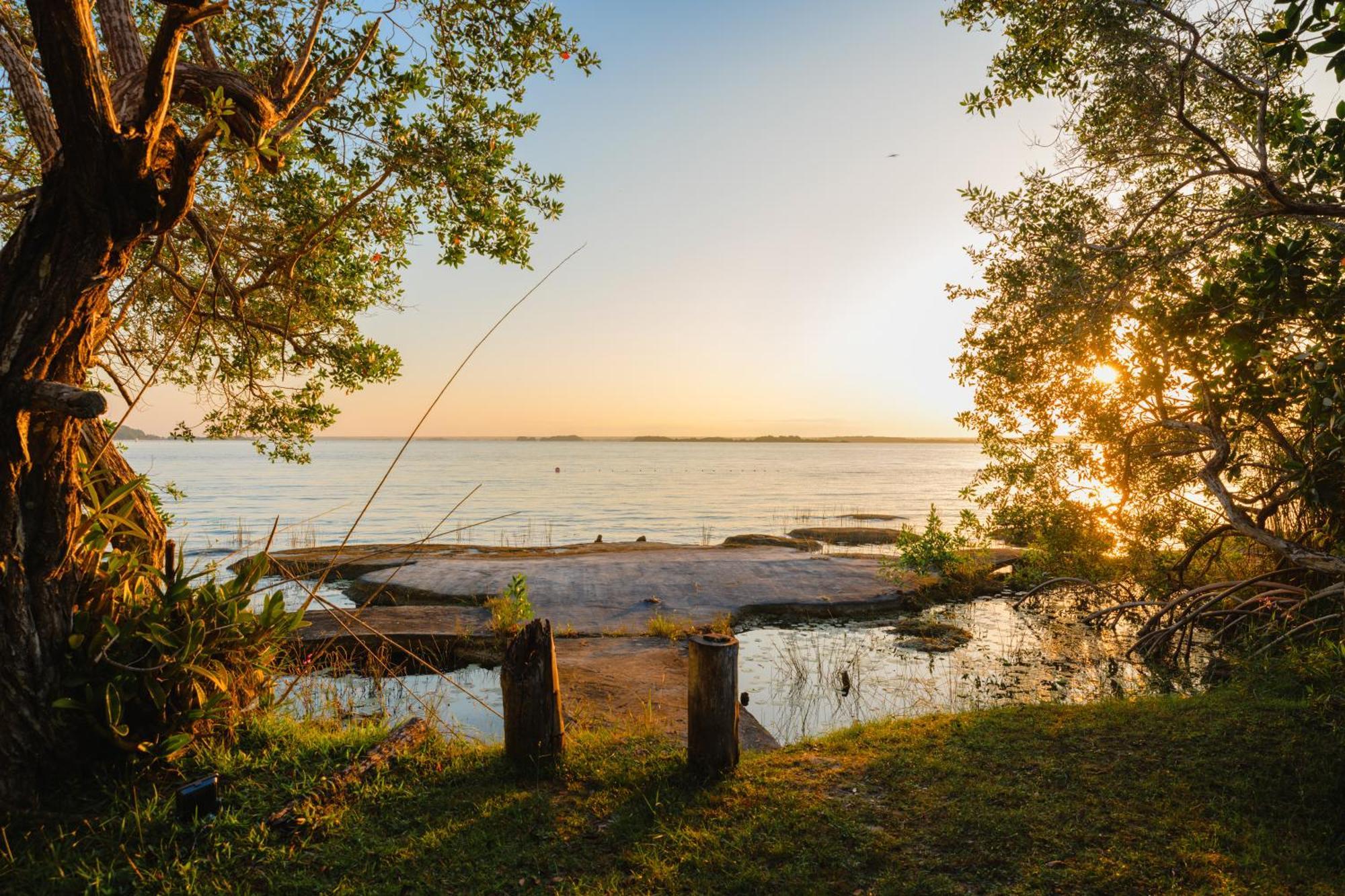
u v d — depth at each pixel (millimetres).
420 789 4922
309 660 8711
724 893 3820
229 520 38500
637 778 5188
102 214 4398
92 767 4621
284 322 8688
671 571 17812
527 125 7656
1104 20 6672
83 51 4008
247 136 5305
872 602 15016
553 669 5438
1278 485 9102
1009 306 9828
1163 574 12656
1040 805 4723
